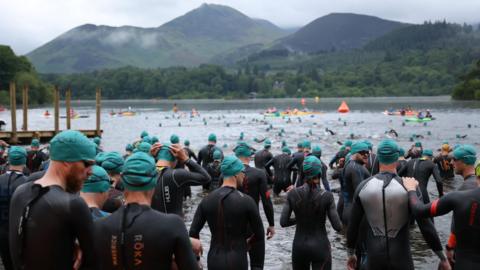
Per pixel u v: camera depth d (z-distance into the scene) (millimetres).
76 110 105562
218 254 6062
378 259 5180
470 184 5820
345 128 47625
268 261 9297
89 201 4578
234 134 42969
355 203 5359
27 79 122000
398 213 5113
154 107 124562
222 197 6059
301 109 97750
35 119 69562
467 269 4754
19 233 3377
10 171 6473
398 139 35969
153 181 3764
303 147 14188
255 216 6133
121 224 3645
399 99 167500
